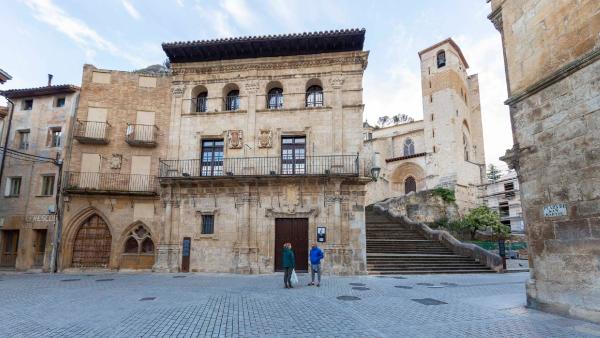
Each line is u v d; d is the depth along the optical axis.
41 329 7.58
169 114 23.36
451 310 9.40
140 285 14.63
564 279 8.63
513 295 11.82
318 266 14.32
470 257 21.75
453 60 51.91
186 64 22.41
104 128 22.97
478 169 53.03
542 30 9.59
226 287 13.91
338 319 8.40
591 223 7.98
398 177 53.06
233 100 22.59
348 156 20.05
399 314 8.92
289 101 21.48
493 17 11.63
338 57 21.17
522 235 35.81
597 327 7.49
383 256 21.02
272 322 8.13
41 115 24.36
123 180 22.50
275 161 20.62
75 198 22.25
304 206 19.66
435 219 41.22
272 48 21.72
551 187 9.10
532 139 9.77
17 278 18.06
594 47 8.06
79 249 22.05
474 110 58.09
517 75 10.45
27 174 23.72
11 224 23.14
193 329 7.57
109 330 7.48
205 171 21.61
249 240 19.61
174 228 20.56
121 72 23.77
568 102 8.70
